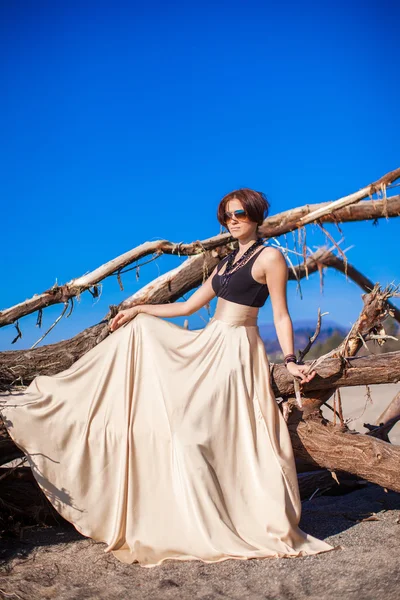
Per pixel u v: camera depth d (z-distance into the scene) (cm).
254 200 371
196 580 285
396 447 368
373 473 364
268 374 356
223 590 274
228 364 345
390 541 332
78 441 340
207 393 336
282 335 361
